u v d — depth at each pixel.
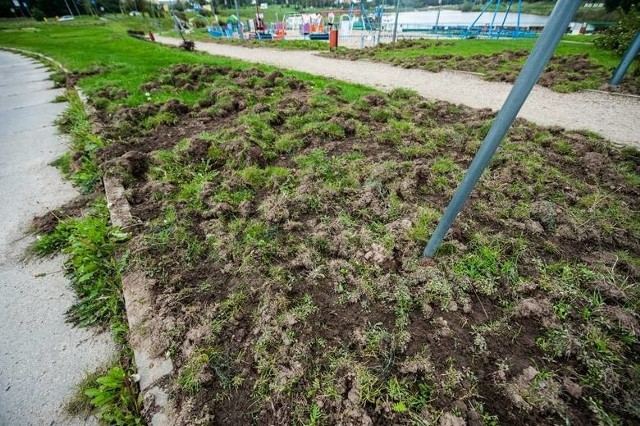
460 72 8.91
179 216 2.97
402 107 5.56
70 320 2.25
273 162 3.86
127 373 1.83
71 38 20.64
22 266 2.71
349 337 1.90
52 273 2.64
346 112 4.95
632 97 6.34
